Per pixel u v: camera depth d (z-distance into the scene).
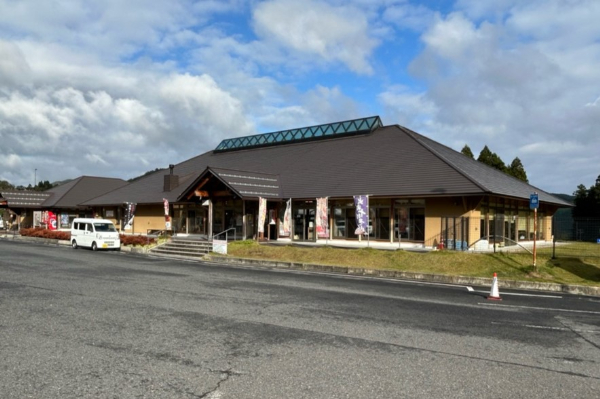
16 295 9.98
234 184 23.59
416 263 16.22
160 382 4.83
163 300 9.56
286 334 6.89
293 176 27.22
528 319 8.42
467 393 4.67
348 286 12.36
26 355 5.70
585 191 37.09
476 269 15.17
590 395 4.69
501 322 8.09
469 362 5.67
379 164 24.48
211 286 11.74
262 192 24.42
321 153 29.78
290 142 34.62
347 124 31.92
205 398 4.42
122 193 36.91
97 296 9.95
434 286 12.91
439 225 20.47
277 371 5.21
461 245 19.52
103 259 19.30
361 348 6.20
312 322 7.74
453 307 9.51
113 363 5.43
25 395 4.44
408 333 7.09
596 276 14.43
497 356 5.95
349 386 4.78
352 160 26.50
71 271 14.61
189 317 7.95
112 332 6.84
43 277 13.02
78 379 4.89
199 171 35.16
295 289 11.51
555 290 12.75
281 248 19.97
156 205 33.62
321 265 16.42
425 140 27.20
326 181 24.83
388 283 13.30
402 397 4.52
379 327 7.46
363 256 17.52
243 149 37.56
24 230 36.44
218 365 5.40
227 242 21.11
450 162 21.66
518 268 14.90
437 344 6.48
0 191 42.56
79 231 25.95
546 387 4.88
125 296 9.99
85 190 45.62
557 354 6.11
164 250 22.97
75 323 7.38
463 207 19.75
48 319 7.65
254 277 13.91
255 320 7.81
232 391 4.60
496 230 22.48
